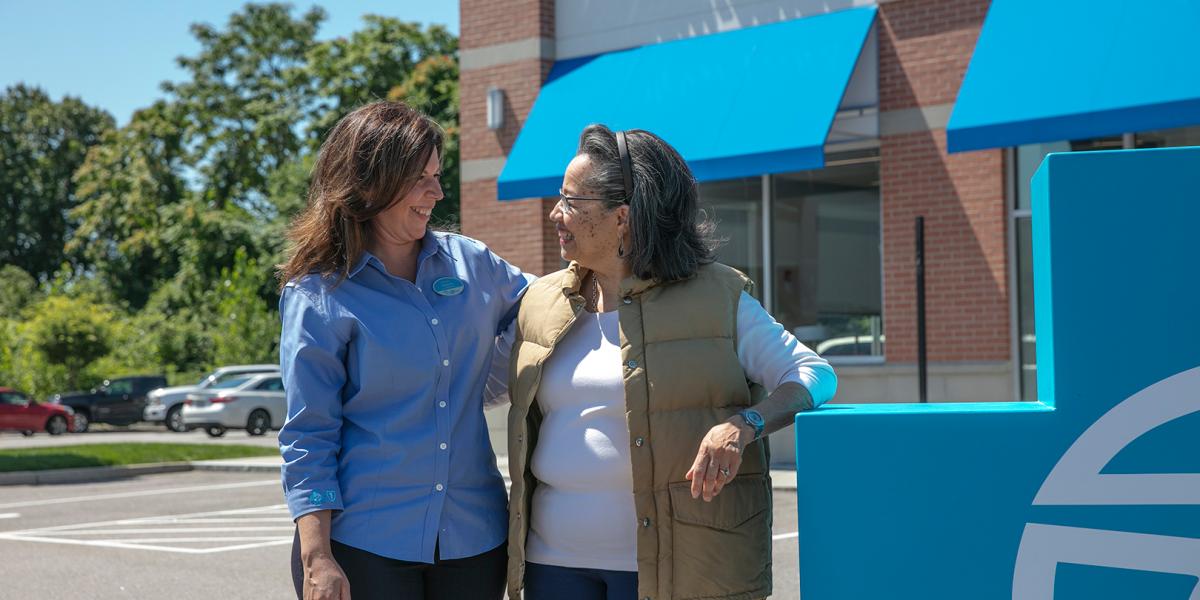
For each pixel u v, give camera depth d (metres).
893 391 12.41
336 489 2.57
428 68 38.34
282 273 2.69
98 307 40.72
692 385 2.52
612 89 13.57
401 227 2.68
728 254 13.82
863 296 12.88
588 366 2.64
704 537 2.51
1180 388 2.17
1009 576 2.22
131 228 50.91
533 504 2.74
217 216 44.00
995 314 11.84
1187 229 2.17
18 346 38.72
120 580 7.77
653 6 13.85
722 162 11.91
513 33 14.73
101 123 64.19
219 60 48.28
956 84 12.02
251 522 10.96
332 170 2.63
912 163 12.32
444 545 2.66
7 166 62.47
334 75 43.75
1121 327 2.19
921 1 12.23
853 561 2.27
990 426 2.23
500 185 13.55
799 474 2.30
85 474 16.41
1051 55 10.18
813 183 13.23
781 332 2.60
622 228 2.63
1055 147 11.74
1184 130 11.30
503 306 2.85
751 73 12.49
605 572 2.62
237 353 36.91
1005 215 11.84
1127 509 2.19
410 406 2.64
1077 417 2.20
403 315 2.65
